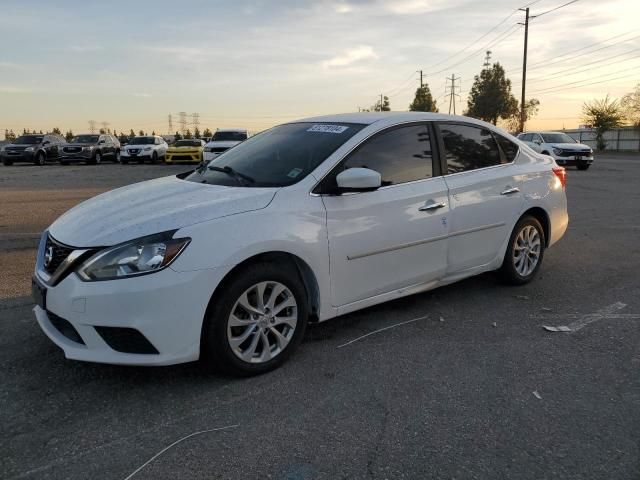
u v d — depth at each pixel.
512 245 5.02
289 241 3.39
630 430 2.85
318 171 3.69
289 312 3.54
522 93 48.19
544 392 3.24
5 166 28.02
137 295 2.95
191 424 2.87
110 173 21.31
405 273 4.11
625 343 3.95
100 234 3.11
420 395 3.19
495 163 4.87
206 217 3.19
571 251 6.82
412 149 4.23
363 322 4.32
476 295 5.00
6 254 6.50
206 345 3.25
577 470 2.52
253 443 2.71
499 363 3.62
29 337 3.95
